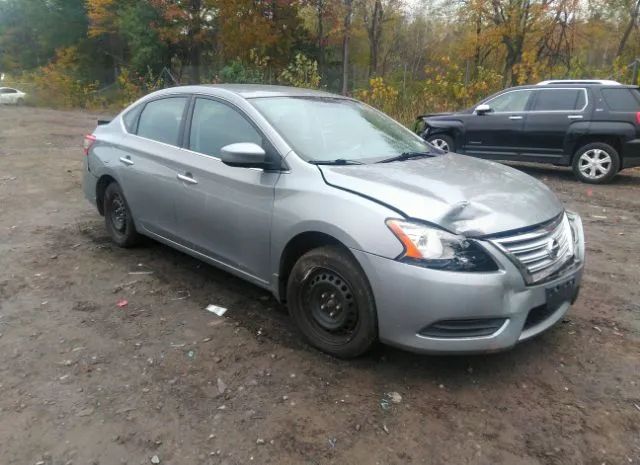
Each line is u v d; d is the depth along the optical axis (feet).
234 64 79.82
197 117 14.37
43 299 13.89
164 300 13.92
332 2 95.76
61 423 9.17
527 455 8.58
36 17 131.54
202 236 13.91
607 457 8.55
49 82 106.22
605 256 17.88
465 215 9.87
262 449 8.62
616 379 10.63
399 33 117.08
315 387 10.23
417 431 9.08
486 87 49.24
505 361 11.21
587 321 13.02
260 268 12.40
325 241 11.08
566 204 25.70
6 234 19.11
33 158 35.53
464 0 85.30
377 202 10.21
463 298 9.37
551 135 31.76
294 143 12.16
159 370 10.75
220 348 11.59
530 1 77.61
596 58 85.81
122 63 122.11
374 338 10.44
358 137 13.56
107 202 17.80
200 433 8.96
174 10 100.63
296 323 11.70
